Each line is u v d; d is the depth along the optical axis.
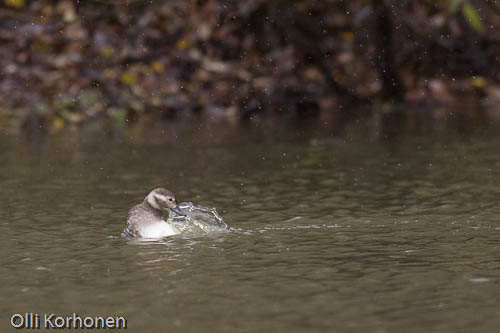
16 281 22.16
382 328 17.95
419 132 47.69
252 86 58.09
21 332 18.42
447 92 59.66
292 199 32.09
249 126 52.25
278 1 61.22
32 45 60.28
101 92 57.06
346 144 44.62
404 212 29.44
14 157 42.81
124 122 54.66
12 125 53.19
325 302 19.78
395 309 19.16
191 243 25.78
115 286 21.50
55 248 25.53
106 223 28.84
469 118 52.03
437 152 41.19
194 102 57.06
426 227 27.22
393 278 21.59
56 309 19.86
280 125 52.16
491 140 43.94
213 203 31.72
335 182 35.12
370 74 60.03
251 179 36.28
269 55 60.28
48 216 30.02
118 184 35.72
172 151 44.03
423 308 19.17
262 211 30.17
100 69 58.47
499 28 62.19
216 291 20.83
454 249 24.39
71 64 58.41
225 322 18.55
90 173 38.28
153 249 25.16
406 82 60.19
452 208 29.83
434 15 61.97
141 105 56.41
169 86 57.91
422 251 24.27
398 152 41.62
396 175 36.12
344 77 59.81
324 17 61.69
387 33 60.06
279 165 39.31
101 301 20.33
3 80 57.59
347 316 18.75
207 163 40.31
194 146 45.47
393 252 24.22
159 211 27.61
